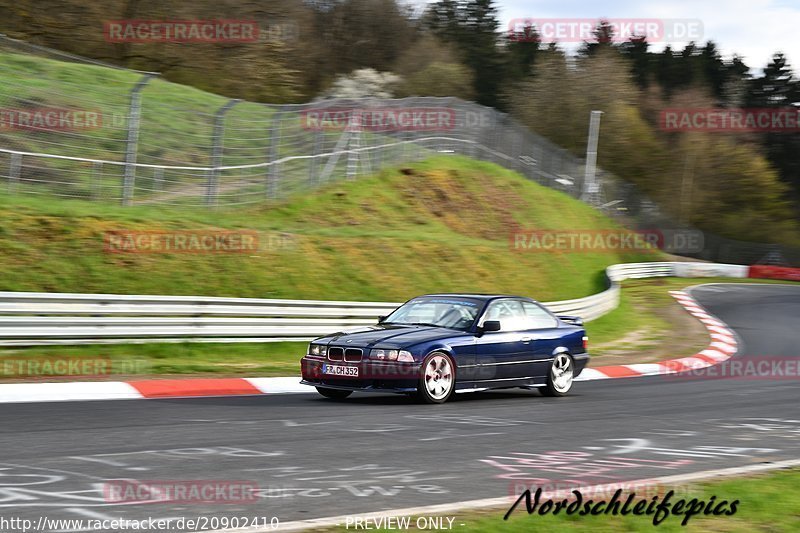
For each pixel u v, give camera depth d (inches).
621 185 2615.7
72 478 295.0
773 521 250.4
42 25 1637.6
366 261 1117.7
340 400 553.3
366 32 3585.1
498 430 437.4
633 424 478.6
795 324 1400.1
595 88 3499.0
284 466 327.9
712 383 734.5
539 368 601.3
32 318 660.1
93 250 852.0
